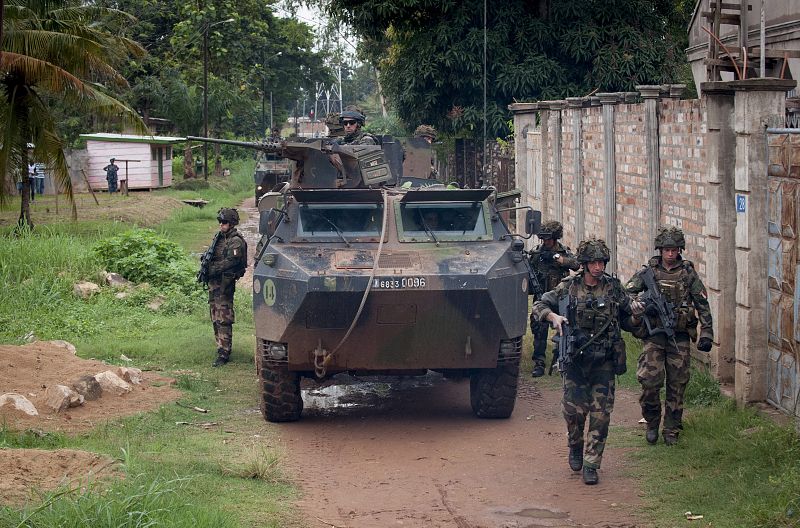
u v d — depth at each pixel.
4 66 22.28
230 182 53.84
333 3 31.88
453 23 30.48
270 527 6.19
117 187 44.81
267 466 7.43
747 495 6.77
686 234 11.58
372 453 8.33
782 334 8.60
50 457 6.90
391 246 9.31
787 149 8.44
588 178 15.90
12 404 8.68
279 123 73.19
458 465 7.96
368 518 6.62
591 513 6.74
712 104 9.87
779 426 8.00
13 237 19.86
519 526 6.49
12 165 24.47
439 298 8.52
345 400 10.46
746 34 13.63
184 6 56.16
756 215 8.84
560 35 30.52
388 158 12.23
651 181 12.52
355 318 8.53
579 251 7.41
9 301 14.83
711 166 9.93
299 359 8.91
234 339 13.30
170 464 7.28
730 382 9.88
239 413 9.67
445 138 33.88
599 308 7.36
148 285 16.45
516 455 8.23
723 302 9.82
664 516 6.62
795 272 8.35
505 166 24.27
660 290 8.13
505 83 29.81
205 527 5.79
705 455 7.81
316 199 9.48
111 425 8.70
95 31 24.66
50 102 40.12
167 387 10.44
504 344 9.03
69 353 10.97
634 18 30.86
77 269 17.09
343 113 12.18
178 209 36.22
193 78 55.44
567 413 7.54
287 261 8.88
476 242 9.49
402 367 9.05
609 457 8.05
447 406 10.14
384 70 39.59
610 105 14.25
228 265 11.84
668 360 8.16
